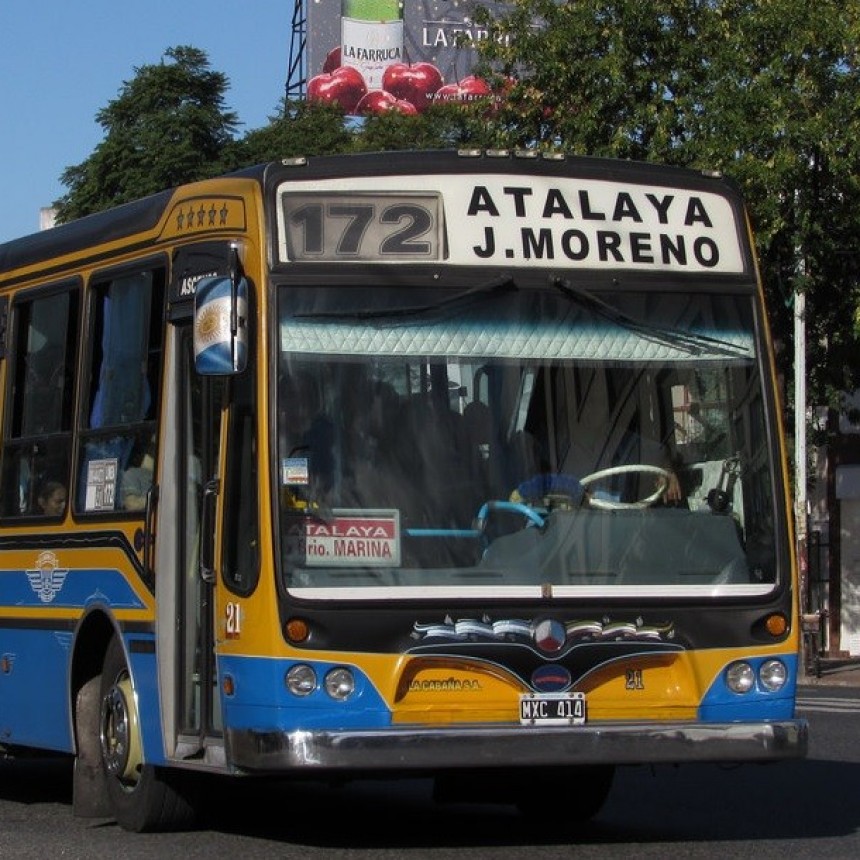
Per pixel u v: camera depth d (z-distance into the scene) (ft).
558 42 127.03
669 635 38.75
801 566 128.16
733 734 38.78
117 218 46.39
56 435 48.16
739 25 122.31
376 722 37.17
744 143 119.96
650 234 40.88
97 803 47.11
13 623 49.90
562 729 37.78
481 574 37.99
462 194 39.91
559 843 43.06
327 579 37.45
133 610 43.39
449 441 38.55
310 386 38.24
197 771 43.29
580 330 39.83
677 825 46.70
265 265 38.63
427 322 39.04
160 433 42.57
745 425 40.55
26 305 50.65
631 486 39.37
